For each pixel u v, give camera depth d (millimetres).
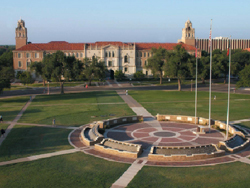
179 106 83000
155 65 150125
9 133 52781
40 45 186250
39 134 52219
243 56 164375
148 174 33406
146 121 63531
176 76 123000
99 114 71812
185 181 31453
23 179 32469
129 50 183750
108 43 191125
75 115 70500
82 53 184125
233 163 36625
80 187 30359
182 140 48250
